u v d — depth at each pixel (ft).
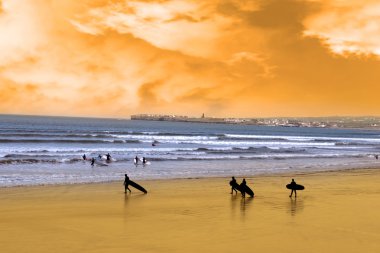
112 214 59.26
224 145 280.31
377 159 196.24
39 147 215.51
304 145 312.91
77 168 128.16
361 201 74.43
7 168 121.60
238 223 54.24
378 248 43.09
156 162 152.87
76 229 49.34
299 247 43.04
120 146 241.35
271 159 179.93
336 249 42.47
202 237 46.47
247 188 77.71
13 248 41.01
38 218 55.16
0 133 320.09
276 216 59.41
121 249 41.29
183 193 81.87
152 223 53.57
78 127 528.22
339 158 197.36
